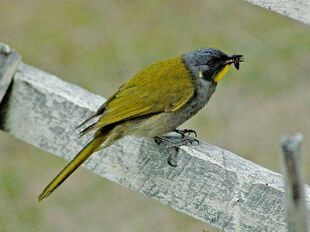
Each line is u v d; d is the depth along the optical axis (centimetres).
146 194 802
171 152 779
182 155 769
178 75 911
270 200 718
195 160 759
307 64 1479
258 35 1542
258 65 1481
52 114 864
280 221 716
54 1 1702
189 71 920
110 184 1323
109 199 1309
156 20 1622
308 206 687
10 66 877
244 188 729
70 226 1277
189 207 769
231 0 1622
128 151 811
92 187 1321
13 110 887
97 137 823
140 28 1611
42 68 1558
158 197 793
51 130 869
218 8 1616
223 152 763
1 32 1652
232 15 1595
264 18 1573
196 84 920
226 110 1413
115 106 853
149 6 1655
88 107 843
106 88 1498
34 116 875
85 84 1509
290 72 1472
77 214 1290
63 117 859
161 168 786
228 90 1444
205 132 1380
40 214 1281
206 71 926
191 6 1636
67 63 1562
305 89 1450
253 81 1459
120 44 1581
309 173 1320
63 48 1595
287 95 1444
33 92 870
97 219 1286
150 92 885
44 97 865
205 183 754
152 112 876
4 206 1293
